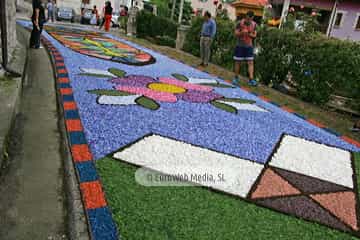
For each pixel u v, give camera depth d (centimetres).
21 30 1030
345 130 478
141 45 1141
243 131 392
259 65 771
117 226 192
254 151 338
